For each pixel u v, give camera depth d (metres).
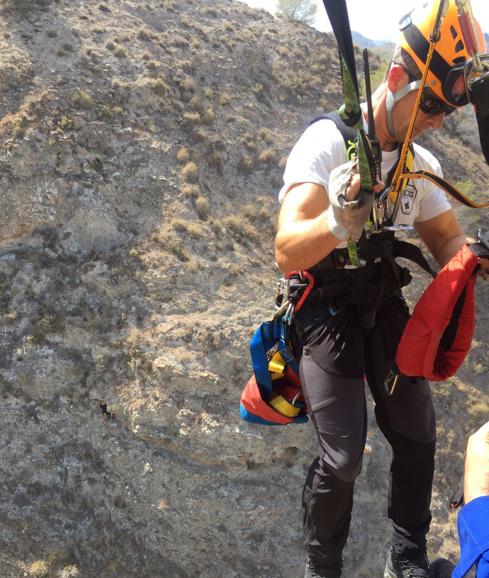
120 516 21.11
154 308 22.53
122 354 21.78
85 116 25.84
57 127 25.09
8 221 23.58
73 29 29.45
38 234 23.92
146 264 23.19
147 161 25.94
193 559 20.77
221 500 20.36
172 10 34.41
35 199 23.89
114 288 22.89
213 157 27.64
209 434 20.50
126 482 21.17
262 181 28.23
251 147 28.84
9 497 21.03
